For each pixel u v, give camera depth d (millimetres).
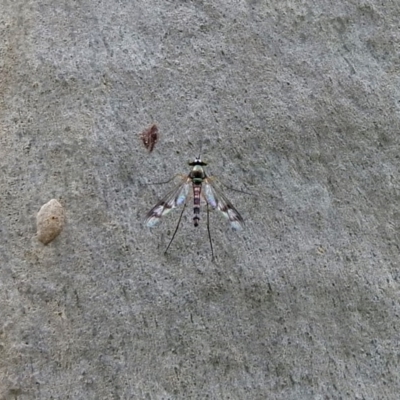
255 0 129
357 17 130
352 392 114
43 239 117
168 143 122
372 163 123
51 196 118
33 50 124
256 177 121
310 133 124
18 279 115
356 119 125
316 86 126
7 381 112
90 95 123
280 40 128
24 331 113
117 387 112
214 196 117
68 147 120
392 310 118
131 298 115
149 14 127
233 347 114
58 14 126
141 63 125
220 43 127
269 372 114
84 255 116
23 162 120
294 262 118
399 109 126
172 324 115
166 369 113
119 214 118
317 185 122
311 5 130
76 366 113
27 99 122
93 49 125
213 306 116
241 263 117
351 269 119
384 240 120
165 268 116
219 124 123
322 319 116
